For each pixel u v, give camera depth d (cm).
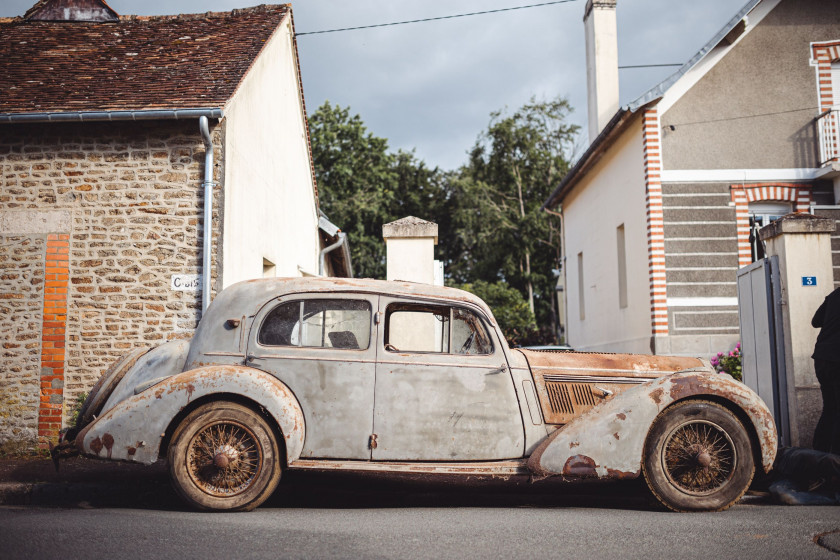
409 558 388
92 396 593
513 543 426
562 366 584
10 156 925
